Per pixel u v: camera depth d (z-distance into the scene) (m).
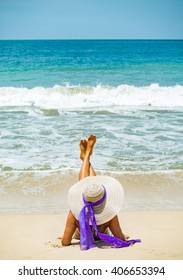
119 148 9.23
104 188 3.94
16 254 3.78
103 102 16.16
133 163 8.09
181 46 71.12
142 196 6.41
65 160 8.31
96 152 8.88
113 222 3.90
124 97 16.86
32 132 10.84
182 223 4.88
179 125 11.85
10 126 11.59
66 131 10.98
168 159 8.41
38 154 8.76
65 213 5.73
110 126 11.66
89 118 12.95
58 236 4.36
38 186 6.76
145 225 4.80
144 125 11.83
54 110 14.36
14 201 6.18
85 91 17.70
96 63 33.84
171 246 3.83
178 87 18.62
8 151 8.97
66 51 49.91
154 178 7.14
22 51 47.47
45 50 51.62
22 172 7.33
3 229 4.71
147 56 41.75
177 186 6.82
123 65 32.34
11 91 17.19
